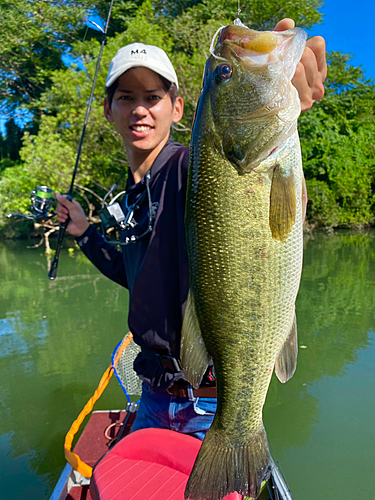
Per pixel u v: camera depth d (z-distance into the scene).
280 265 1.23
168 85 1.71
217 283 1.24
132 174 1.84
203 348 1.33
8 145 24.62
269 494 1.96
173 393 1.61
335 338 5.29
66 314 6.81
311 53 1.32
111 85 1.70
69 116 14.54
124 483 1.39
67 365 4.78
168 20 16.94
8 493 2.78
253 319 1.24
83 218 2.17
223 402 1.29
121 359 2.79
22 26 19.45
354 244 13.67
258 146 1.21
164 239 1.56
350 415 3.56
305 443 3.21
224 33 1.29
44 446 3.30
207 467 1.25
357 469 2.88
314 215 17.55
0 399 4.02
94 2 19.02
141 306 1.59
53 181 13.77
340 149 17.98
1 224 18.47
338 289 7.70
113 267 2.16
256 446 1.30
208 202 1.24
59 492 2.14
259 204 1.21
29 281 9.54
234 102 1.23
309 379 4.23
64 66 22.28
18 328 6.17
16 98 22.41
